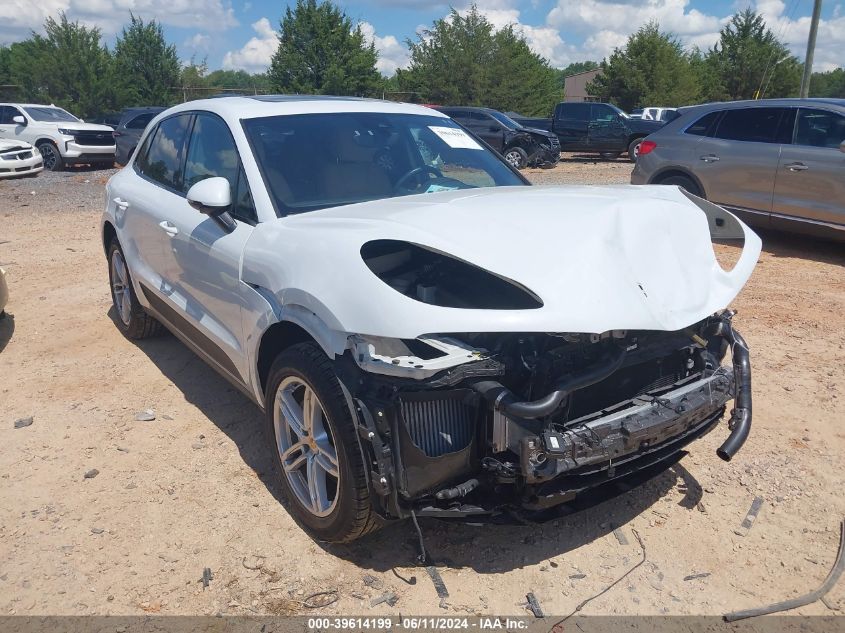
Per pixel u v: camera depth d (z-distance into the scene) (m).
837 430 4.05
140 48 43.06
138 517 3.26
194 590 2.81
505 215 2.95
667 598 2.78
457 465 2.65
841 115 7.86
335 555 3.02
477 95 46.09
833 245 8.80
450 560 2.99
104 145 18.95
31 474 3.61
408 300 2.53
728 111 8.95
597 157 25.81
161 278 4.50
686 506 3.37
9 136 18.48
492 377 2.58
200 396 4.52
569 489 2.67
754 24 47.31
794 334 5.58
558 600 2.77
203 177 4.03
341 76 40.81
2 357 5.16
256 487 3.51
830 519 3.25
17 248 8.77
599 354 2.75
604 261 2.72
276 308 3.06
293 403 3.13
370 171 3.79
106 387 4.66
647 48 45.84
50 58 41.19
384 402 2.57
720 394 3.01
